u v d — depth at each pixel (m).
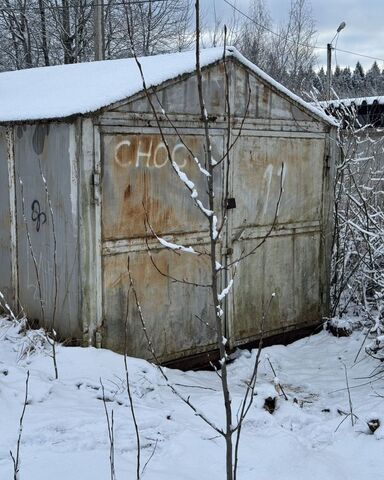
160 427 3.52
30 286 5.04
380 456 3.51
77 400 3.86
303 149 6.19
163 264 5.04
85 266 4.53
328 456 3.51
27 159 4.88
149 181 4.88
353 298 7.13
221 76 5.30
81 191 4.47
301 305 6.38
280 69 21.55
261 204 5.82
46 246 4.82
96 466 3.02
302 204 6.26
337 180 7.05
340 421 3.94
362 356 5.72
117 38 18.34
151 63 5.52
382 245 6.41
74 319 4.65
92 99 4.55
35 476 2.88
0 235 5.27
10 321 5.02
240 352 5.77
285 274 6.16
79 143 4.43
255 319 5.89
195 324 5.35
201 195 5.27
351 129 7.45
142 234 4.87
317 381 5.21
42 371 4.17
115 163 4.64
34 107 4.98
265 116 5.75
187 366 5.33
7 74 7.38
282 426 3.90
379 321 5.84
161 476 2.96
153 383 4.35
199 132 5.17
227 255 5.54
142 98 4.73
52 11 18.72
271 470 3.20
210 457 3.26
